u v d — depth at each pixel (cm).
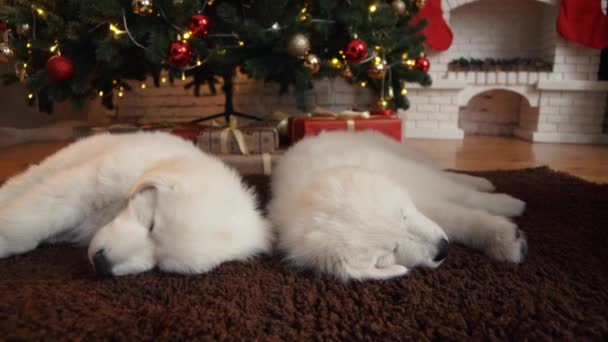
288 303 75
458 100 279
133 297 76
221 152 158
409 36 187
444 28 266
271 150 159
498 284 81
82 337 64
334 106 258
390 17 165
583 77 263
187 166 85
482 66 285
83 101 156
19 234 86
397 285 81
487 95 308
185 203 77
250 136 158
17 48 148
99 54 135
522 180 146
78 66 146
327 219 78
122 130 160
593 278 83
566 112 265
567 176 150
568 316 72
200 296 76
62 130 244
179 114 265
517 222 108
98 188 87
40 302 73
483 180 130
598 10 253
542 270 85
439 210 94
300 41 143
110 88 174
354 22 154
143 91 263
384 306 75
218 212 79
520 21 299
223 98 262
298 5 152
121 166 88
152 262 80
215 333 66
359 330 68
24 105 242
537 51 300
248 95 260
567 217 111
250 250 84
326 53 167
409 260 80
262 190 133
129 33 138
